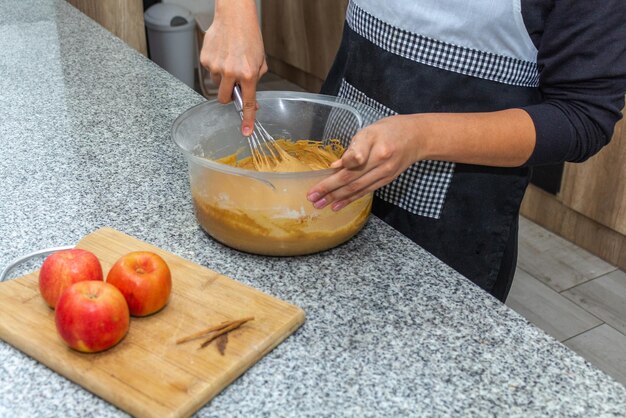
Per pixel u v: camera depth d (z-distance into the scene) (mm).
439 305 847
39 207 1039
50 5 1986
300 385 723
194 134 1020
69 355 727
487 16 978
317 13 3271
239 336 759
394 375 738
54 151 1212
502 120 901
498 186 1089
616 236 2303
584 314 2117
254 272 905
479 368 748
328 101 1085
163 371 709
